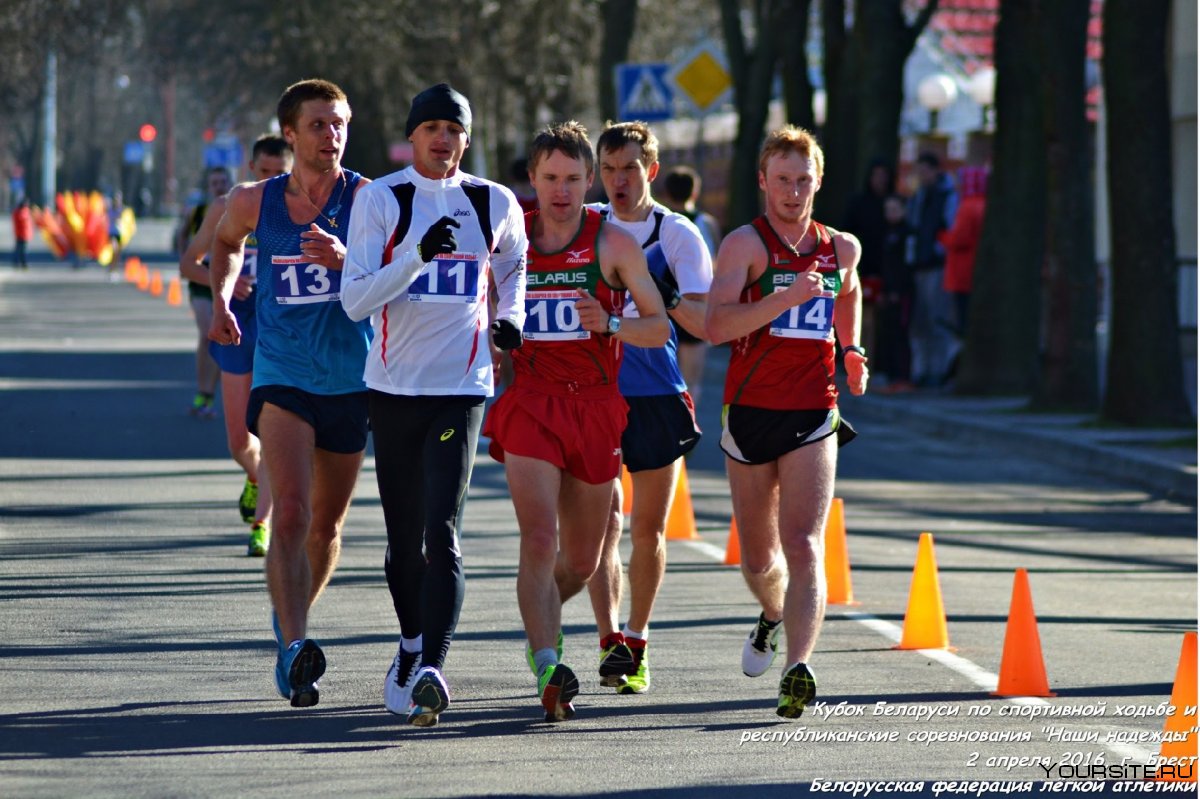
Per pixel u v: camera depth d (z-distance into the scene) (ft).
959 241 258.37
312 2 487.20
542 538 80.48
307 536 84.48
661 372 89.61
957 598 117.29
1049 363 232.73
